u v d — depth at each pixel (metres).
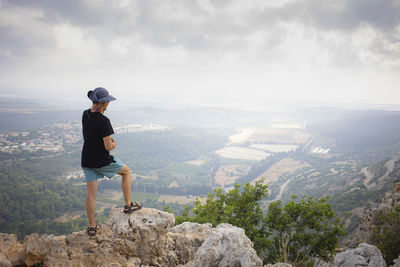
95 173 4.14
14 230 89.31
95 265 3.85
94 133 3.92
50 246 3.76
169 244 4.86
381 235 8.26
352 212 47.25
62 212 112.25
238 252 4.12
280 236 8.97
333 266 5.36
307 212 9.15
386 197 12.48
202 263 4.25
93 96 3.89
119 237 4.29
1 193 118.81
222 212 10.88
